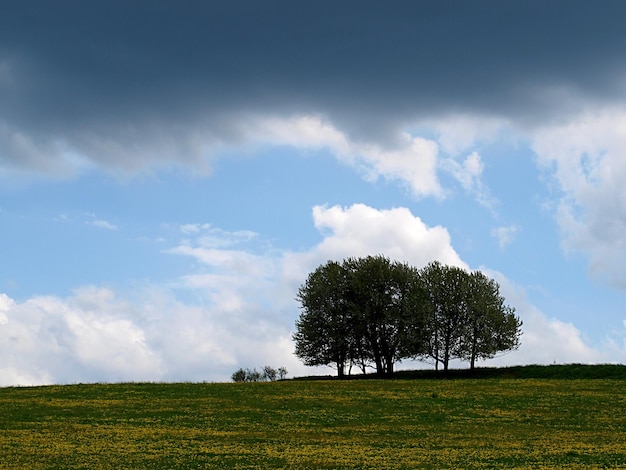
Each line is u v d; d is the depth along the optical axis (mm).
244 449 42844
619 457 40531
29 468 37219
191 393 70312
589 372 90438
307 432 49938
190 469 37375
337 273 113688
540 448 43625
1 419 54781
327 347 112125
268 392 71125
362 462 38969
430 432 50156
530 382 79188
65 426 51562
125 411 59000
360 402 64125
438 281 111688
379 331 111188
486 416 57281
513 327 109000
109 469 37188
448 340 110500
